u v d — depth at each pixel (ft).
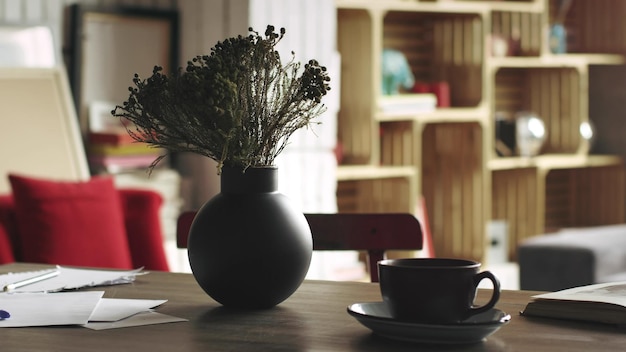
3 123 12.84
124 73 14.71
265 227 5.18
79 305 5.16
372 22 15.64
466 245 17.72
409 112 16.21
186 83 4.97
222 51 5.16
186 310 5.24
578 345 4.37
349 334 4.58
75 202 11.32
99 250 11.30
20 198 11.12
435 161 18.06
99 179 11.76
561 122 19.54
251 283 5.16
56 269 6.75
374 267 7.44
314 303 5.45
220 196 5.29
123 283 6.23
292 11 14.67
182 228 7.38
